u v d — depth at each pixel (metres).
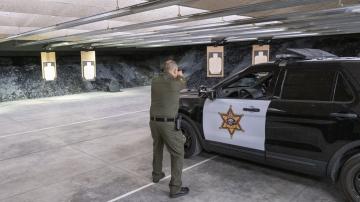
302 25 6.00
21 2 3.86
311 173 3.35
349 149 3.02
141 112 8.78
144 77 17.19
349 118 2.98
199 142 4.47
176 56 17.19
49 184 3.81
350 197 3.04
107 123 7.36
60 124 7.38
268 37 9.10
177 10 4.77
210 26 5.62
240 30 6.66
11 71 12.59
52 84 13.45
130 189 3.62
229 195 3.41
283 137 3.46
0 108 10.16
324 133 3.14
